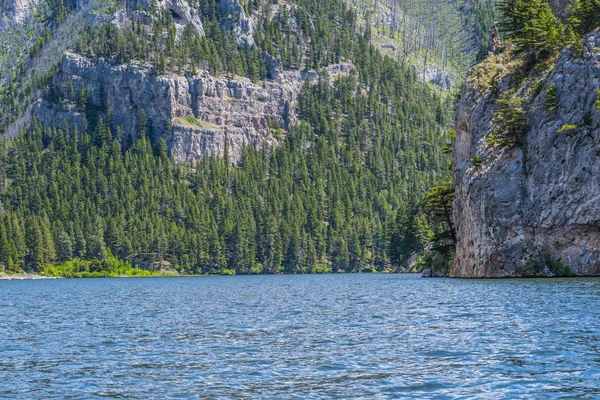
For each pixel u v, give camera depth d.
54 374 33.94
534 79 100.38
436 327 45.84
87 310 70.06
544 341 37.91
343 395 28.77
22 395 30.03
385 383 30.42
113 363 36.47
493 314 50.94
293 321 53.44
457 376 31.16
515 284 80.25
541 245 93.94
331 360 35.56
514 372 31.36
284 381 31.34
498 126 100.94
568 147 92.06
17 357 38.69
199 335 46.16
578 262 90.50
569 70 93.56
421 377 31.23
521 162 96.69
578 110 91.88
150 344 42.59
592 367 31.55
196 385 31.05
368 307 63.75
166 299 87.25
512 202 96.56
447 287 86.19
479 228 100.69
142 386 31.14
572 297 59.84
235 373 33.25
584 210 89.56
